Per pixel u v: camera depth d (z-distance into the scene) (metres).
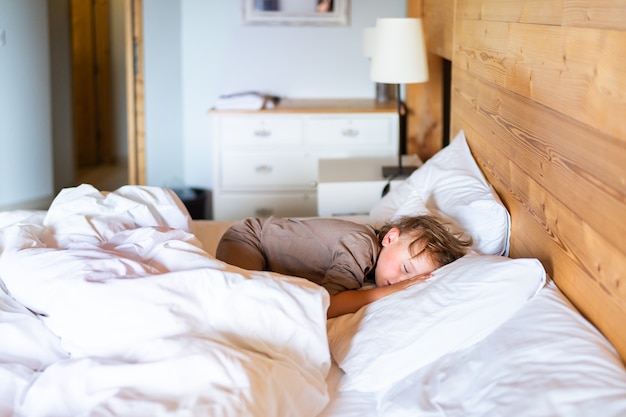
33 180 4.96
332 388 1.66
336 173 3.49
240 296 1.62
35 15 4.80
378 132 4.19
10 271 1.71
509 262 1.67
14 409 1.44
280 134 4.18
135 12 4.46
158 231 1.90
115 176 6.05
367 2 4.55
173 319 1.55
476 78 2.59
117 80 6.46
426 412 1.44
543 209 1.83
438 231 1.97
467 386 1.48
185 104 4.67
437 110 4.16
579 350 1.40
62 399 1.41
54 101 5.31
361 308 1.85
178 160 5.02
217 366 1.41
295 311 1.62
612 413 1.24
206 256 1.77
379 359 1.64
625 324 1.36
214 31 4.57
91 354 1.55
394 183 3.31
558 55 1.69
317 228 2.14
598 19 1.45
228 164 4.21
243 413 1.35
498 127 2.27
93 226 1.96
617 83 1.35
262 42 4.59
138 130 4.61
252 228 2.24
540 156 1.85
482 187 2.30
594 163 1.48
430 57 4.06
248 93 4.30
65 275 1.64
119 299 1.57
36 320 1.63
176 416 1.30
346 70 4.63
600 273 1.46
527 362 1.42
